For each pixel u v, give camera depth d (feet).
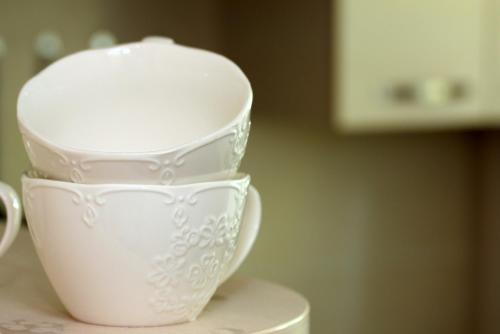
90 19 4.33
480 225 6.19
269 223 5.24
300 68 4.24
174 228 1.90
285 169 5.27
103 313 1.94
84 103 2.09
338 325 5.65
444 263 6.10
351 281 5.67
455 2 4.36
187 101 2.10
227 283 2.24
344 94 3.96
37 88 2.01
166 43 2.14
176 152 1.87
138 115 2.11
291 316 2.01
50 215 1.91
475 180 6.19
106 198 1.87
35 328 1.91
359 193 5.64
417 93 4.24
